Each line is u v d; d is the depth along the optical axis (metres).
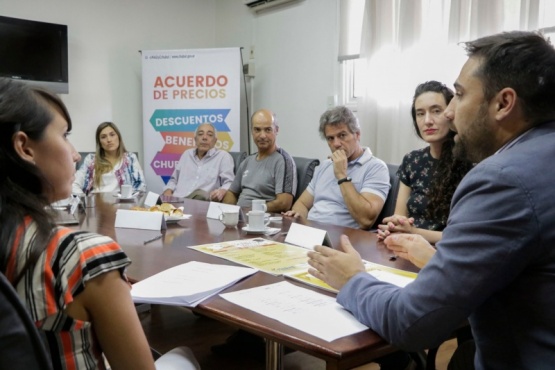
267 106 4.84
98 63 4.71
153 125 4.74
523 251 0.70
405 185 2.15
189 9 5.25
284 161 3.04
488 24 2.78
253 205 1.95
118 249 0.65
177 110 4.69
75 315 0.61
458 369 1.12
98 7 4.66
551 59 0.76
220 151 3.94
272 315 0.89
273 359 1.15
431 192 1.93
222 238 1.66
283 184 2.99
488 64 0.80
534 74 0.76
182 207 2.35
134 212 1.89
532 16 2.59
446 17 3.05
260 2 4.74
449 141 1.92
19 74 4.06
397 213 2.13
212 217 2.14
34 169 0.62
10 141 0.61
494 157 0.77
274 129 3.14
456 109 0.86
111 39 4.77
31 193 0.63
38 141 0.64
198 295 0.99
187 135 4.68
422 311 0.75
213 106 4.63
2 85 0.63
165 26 5.10
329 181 2.51
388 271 1.20
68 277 0.60
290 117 4.57
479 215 0.73
